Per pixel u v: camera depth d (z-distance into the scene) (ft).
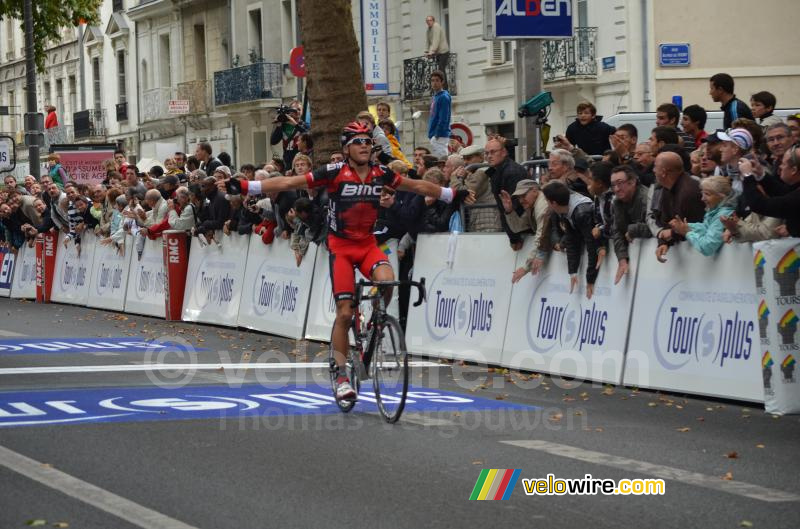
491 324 48.37
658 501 25.21
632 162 46.01
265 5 158.61
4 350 54.44
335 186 35.60
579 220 42.96
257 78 158.20
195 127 181.47
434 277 51.65
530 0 60.39
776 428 33.76
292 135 68.54
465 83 118.52
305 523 23.35
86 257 84.07
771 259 35.88
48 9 148.97
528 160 59.31
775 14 98.48
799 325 35.99
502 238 48.11
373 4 117.39
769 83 98.84
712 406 37.63
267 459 29.25
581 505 24.86
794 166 35.76
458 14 118.52
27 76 120.37
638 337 41.55
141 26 197.47
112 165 90.33
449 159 52.47
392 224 52.60
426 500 25.21
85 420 34.71
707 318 39.06
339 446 30.89
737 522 23.58
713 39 97.81
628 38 97.19
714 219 38.19
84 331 64.18
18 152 254.06
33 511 24.16
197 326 66.69
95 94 217.56
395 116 127.24
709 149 41.93
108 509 24.29
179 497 25.34
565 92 104.01
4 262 98.07
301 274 59.00
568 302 44.68
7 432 32.71
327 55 68.28
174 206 70.64
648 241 41.55
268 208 60.54
